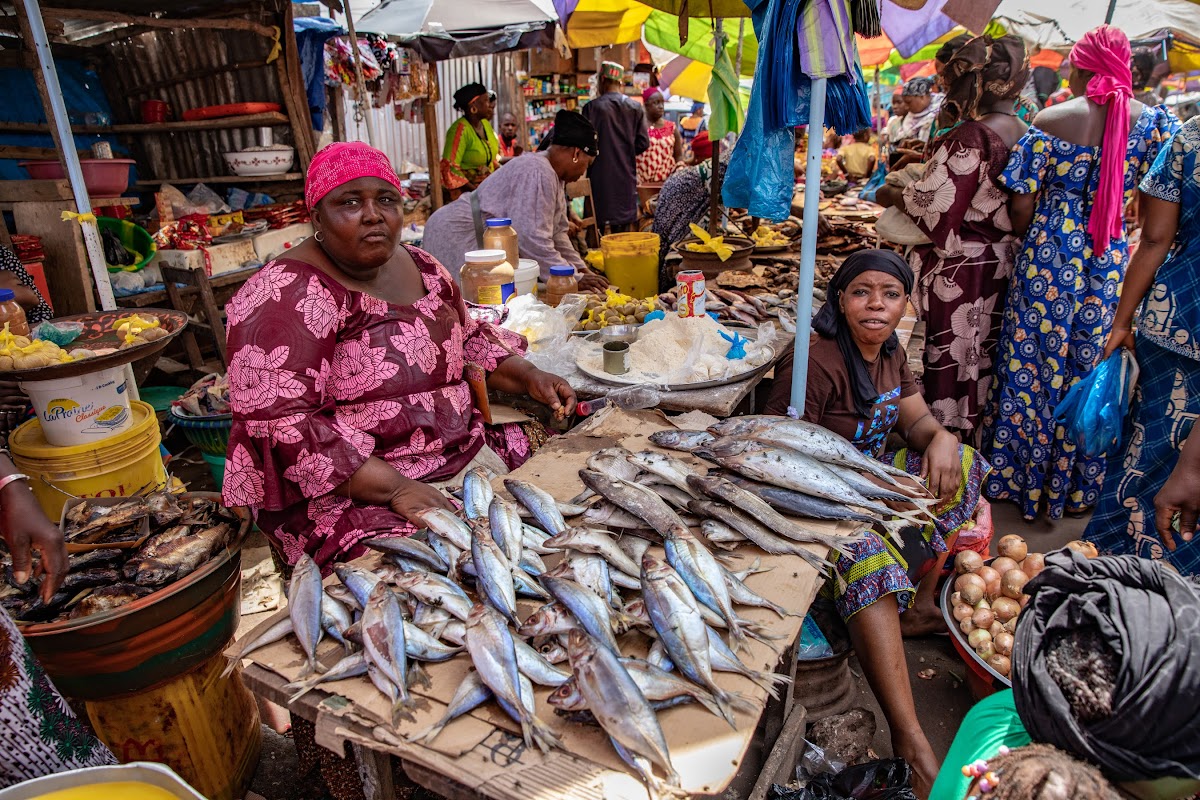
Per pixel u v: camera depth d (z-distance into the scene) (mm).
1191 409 2406
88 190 4176
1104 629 1007
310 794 2184
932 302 3883
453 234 4328
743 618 1517
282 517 2094
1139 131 3258
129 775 1192
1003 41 3475
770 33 2186
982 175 3543
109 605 1781
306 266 2051
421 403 2266
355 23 7637
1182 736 917
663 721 1264
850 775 1962
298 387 1944
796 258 5098
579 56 10453
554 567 1671
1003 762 1041
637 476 1959
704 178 5961
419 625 1463
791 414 2434
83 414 2596
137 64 5500
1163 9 7148
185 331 4980
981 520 2898
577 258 4762
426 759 1196
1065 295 3441
